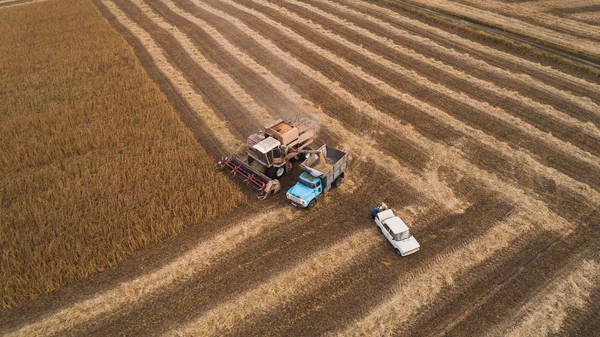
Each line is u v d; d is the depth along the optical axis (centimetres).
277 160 2317
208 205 2114
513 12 4812
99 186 2234
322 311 1650
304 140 2497
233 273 1828
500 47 3981
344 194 2275
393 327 1582
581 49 3806
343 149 2641
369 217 2116
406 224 2058
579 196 2197
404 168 2456
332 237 2000
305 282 1775
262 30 4550
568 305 1642
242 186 2356
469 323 1586
